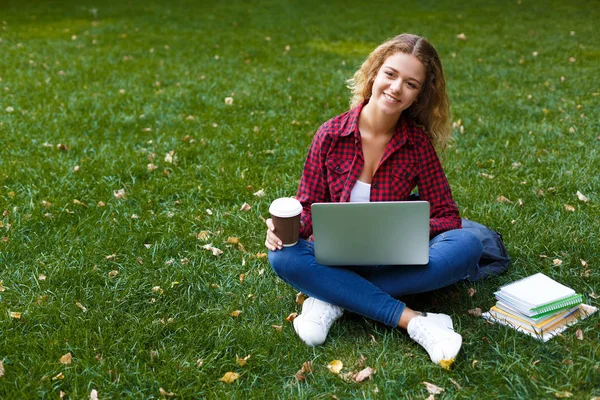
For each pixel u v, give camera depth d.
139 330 2.61
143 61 7.73
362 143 2.66
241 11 11.78
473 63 7.55
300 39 9.23
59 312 2.73
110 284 3.00
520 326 2.55
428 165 2.73
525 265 3.06
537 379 2.26
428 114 2.73
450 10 11.55
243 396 2.29
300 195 2.78
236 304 2.84
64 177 4.09
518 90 6.32
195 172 4.29
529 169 4.25
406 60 2.51
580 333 2.50
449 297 2.83
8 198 3.88
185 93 6.18
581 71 7.05
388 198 2.69
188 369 2.39
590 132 4.97
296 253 2.54
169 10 11.95
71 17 11.28
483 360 2.40
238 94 6.18
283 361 2.47
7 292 2.90
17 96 6.07
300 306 2.82
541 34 9.17
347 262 2.51
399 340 2.54
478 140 4.90
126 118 5.39
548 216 3.55
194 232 3.50
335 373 2.36
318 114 5.56
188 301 2.83
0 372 2.34
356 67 7.44
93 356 2.45
